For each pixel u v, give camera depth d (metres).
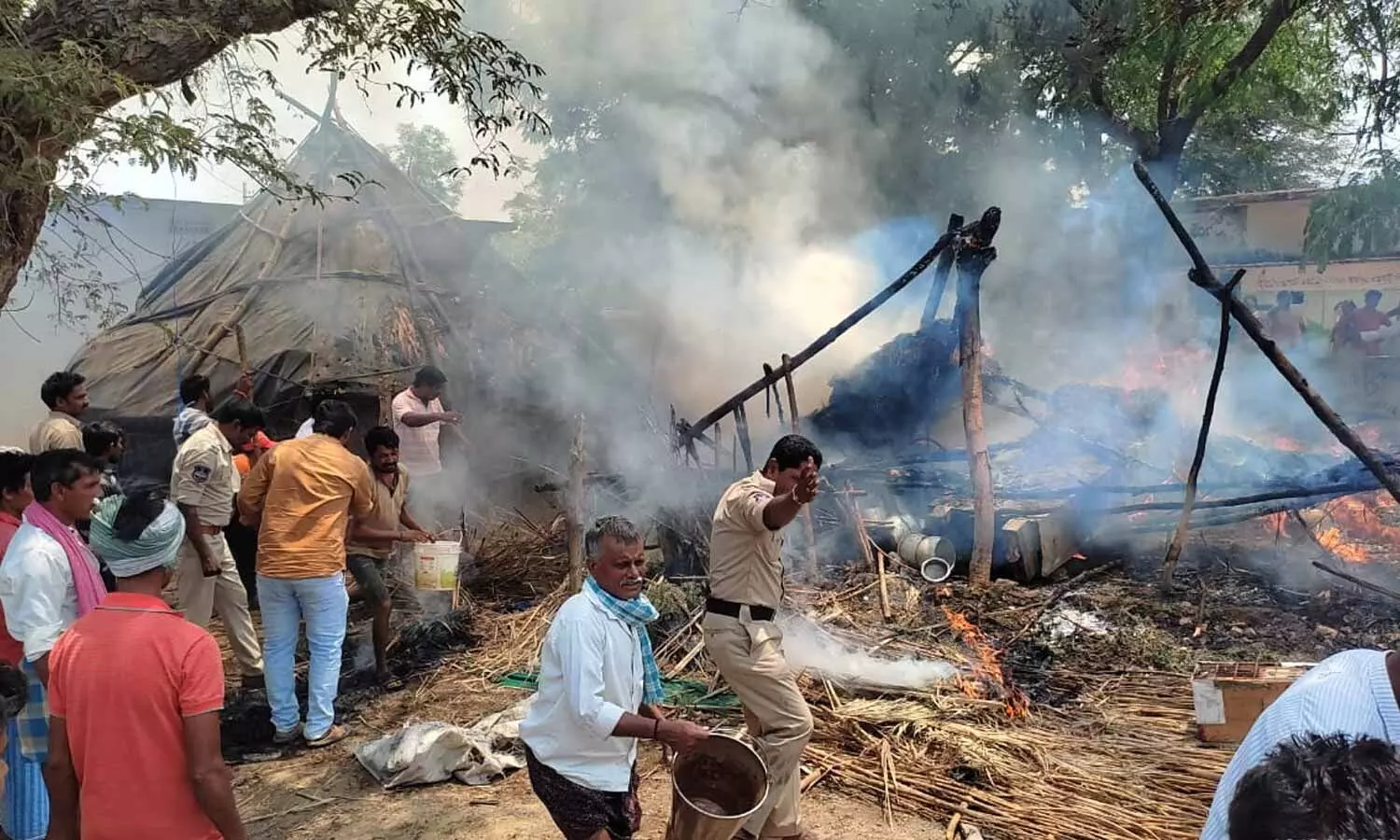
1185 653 5.52
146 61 4.18
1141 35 11.46
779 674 3.63
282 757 4.86
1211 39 12.31
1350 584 6.30
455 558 5.94
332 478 4.93
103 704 2.36
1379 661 1.80
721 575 3.68
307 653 6.38
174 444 8.52
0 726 2.41
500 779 4.54
